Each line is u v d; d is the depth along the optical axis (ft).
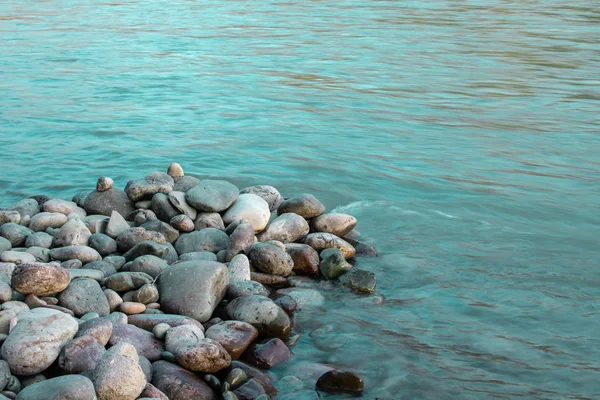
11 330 16.83
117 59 66.80
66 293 19.35
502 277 23.32
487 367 18.08
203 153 37.52
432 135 41.93
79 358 16.33
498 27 88.69
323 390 17.11
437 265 24.29
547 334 19.71
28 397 14.75
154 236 23.50
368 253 25.13
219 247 23.90
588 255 25.17
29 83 55.52
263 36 81.46
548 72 61.87
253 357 18.34
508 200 30.99
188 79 57.57
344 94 52.80
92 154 37.14
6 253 21.06
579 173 34.91
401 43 76.64
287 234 25.09
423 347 19.06
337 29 86.89
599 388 17.13
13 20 96.12
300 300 21.61
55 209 25.71
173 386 16.33
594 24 91.30
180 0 121.90
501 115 47.03
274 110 47.67
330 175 34.32
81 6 113.91
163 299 20.24
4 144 38.55
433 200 31.12
